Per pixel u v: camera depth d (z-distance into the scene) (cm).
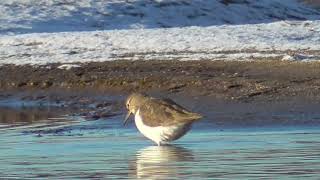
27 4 4631
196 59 2392
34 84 2211
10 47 2862
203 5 5038
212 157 1072
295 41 2741
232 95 1808
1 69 2414
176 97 1878
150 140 1265
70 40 2930
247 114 1547
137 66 2330
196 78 2047
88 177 954
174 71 2206
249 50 2553
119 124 1503
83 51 2698
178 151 1138
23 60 2555
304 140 1220
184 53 2541
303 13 5356
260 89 1836
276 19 5131
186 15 4853
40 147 1216
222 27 3153
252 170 966
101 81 2150
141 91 2022
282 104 1641
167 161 1052
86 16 4531
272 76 2028
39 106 1952
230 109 1631
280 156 1062
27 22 4250
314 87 1823
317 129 1351
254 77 2025
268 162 1018
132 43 2798
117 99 1961
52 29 4191
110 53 2619
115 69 2303
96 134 1373
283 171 955
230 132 1342
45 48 2808
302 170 959
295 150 1114
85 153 1142
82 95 2048
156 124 1202
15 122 1611
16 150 1184
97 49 2728
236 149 1139
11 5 4588
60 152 1155
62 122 1585
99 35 3016
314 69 2111
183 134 1209
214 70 2189
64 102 1994
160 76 2122
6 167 1027
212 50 2581
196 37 2867
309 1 5675
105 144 1236
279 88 1836
